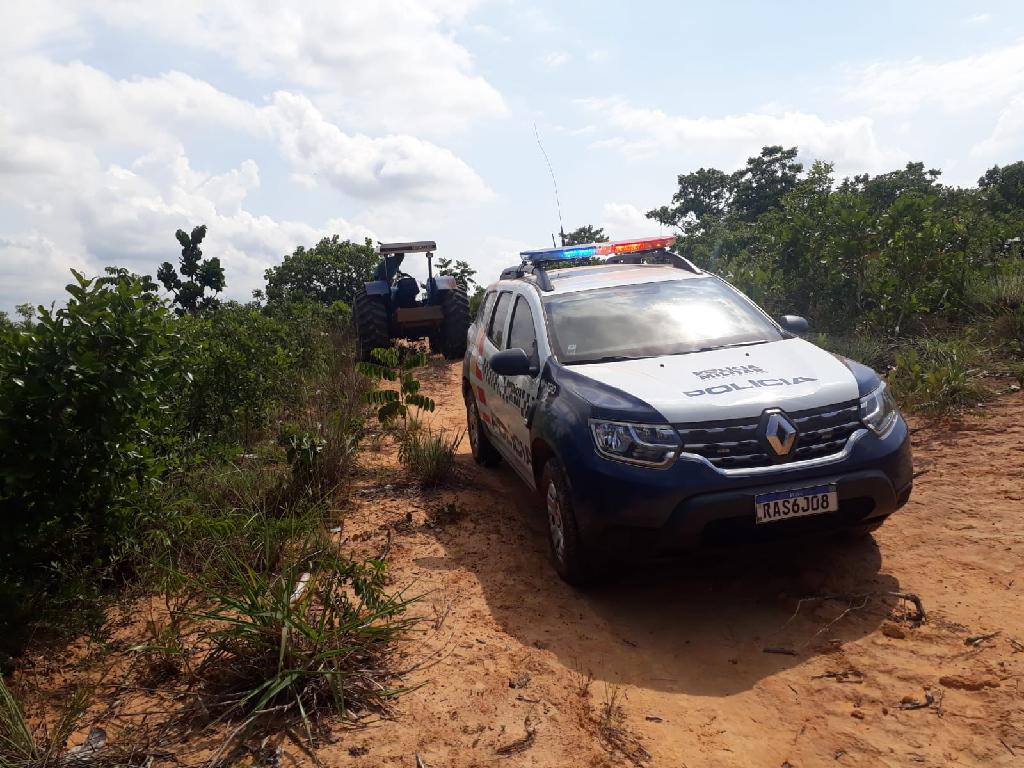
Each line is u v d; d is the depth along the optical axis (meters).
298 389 9.18
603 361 4.58
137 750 2.80
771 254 11.57
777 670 3.27
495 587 4.26
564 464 3.99
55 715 3.08
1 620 3.64
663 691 3.17
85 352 4.05
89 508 4.21
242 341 8.91
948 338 8.84
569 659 3.45
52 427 3.89
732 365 4.23
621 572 4.39
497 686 3.21
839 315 10.17
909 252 9.62
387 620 3.72
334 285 28.41
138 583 4.26
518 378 5.14
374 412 8.77
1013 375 7.46
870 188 37.31
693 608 3.91
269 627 3.20
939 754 2.61
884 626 3.46
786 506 3.60
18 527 3.92
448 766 2.68
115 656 3.56
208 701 3.11
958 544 4.25
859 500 3.79
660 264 6.38
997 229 11.87
